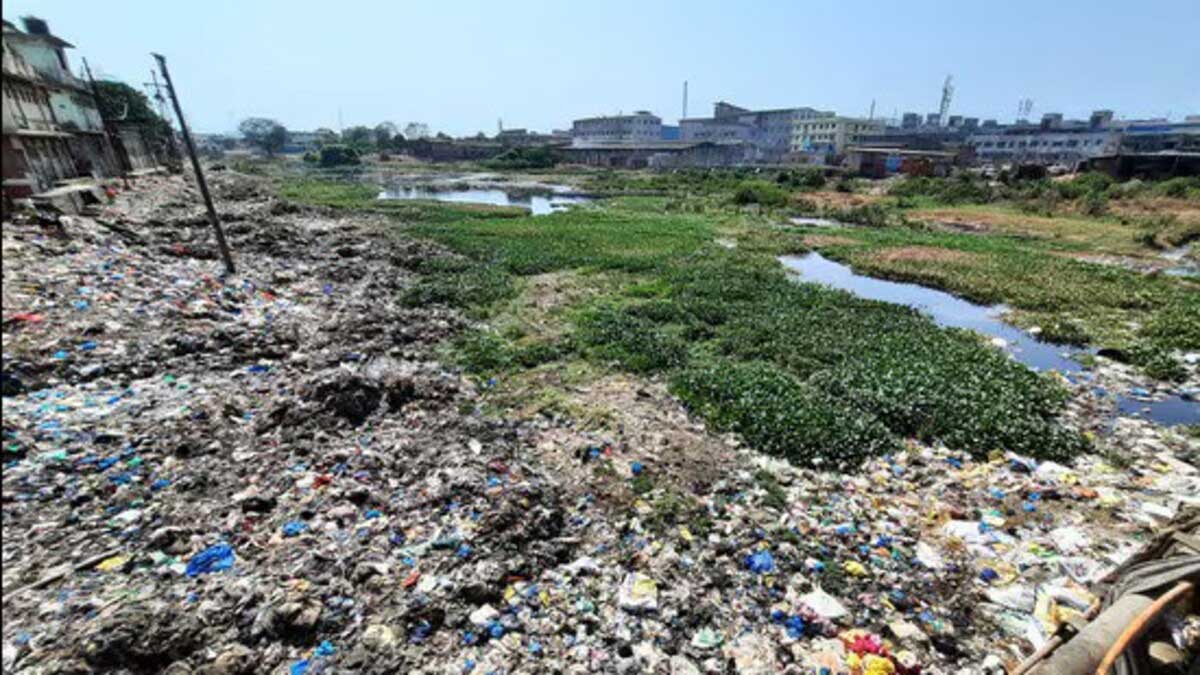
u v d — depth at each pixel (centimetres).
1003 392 1213
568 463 931
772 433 1038
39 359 1034
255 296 1620
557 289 2122
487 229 3416
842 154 9225
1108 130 10306
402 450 892
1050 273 2448
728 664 589
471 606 624
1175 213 3919
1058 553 766
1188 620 496
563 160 11612
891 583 710
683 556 736
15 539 659
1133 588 538
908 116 16888
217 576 629
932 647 623
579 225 3734
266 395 1045
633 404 1173
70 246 1672
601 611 641
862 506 865
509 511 747
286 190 5322
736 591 685
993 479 939
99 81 5319
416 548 689
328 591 616
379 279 2066
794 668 584
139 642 528
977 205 5112
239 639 561
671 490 871
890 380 1259
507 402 1155
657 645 605
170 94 1630
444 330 1558
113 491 756
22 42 3447
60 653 514
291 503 752
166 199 3416
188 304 1430
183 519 711
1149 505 867
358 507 756
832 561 741
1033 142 11225
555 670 567
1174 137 8012
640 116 14175
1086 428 1137
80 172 3528
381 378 1080
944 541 790
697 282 2222
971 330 1744
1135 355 1514
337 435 924
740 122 14388
